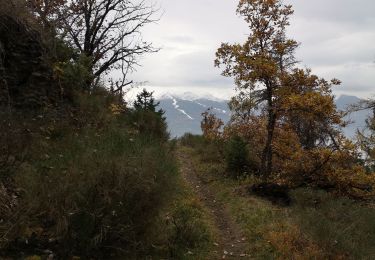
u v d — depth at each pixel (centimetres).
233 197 1590
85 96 1268
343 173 1739
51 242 706
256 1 1830
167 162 909
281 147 1925
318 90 1872
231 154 1997
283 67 1975
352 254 1052
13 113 990
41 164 798
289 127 2109
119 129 1152
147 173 795
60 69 1176
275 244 1091
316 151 1761
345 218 1362
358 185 1745
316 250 1046
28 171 735
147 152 859
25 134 888
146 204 799
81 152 833
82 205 714
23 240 670
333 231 1114
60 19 1580
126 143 906
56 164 795
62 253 696
